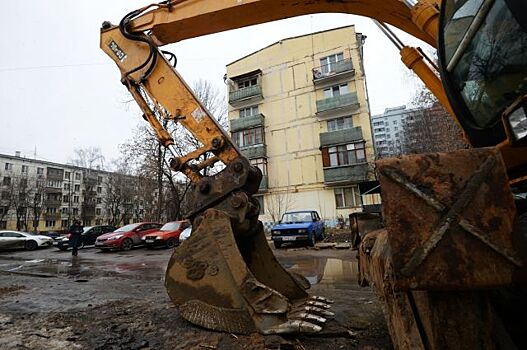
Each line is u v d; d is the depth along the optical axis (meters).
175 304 2.76
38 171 49.19
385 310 1.53
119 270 8.08
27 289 5.46
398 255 0.93
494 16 1.59
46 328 3.11
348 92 21.14
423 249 0.91
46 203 47.69
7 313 3.78
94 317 3.48
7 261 11.09
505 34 1.54
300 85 22.62
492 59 1.67
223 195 3.04
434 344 1.02
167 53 3.86
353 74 21.03
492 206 0.90
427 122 19.73
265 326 2.38
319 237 13.26
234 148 3.32
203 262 2.71
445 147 16.86
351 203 19.91
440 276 0.89
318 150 21.41
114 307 3.94
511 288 1.29
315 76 21.94
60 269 8.51
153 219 27.88
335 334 2.52
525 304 1.27
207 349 2.34
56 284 5.96
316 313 2.78
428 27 2.59
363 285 2.85
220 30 3.83
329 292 4.45
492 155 0.94
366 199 19.31
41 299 4.60
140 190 29.42
